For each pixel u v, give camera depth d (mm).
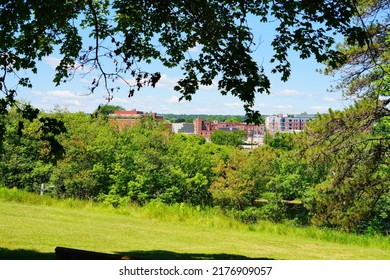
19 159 38062
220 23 8992
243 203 37625
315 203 19250
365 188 17375
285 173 33219
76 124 39281
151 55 10055
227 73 8656
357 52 16609
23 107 7734
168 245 12281
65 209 18422
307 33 8688
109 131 40156
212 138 83375
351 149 17359
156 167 39281
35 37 8625
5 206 17594
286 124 194250
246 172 36500
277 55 8875
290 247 13719
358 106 17031
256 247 13211
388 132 19531
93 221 15688
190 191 41094
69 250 4598
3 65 8070
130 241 12352
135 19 9562
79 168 39188
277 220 33938
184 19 9539
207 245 12836
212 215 18766
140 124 42438
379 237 17609
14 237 11219
